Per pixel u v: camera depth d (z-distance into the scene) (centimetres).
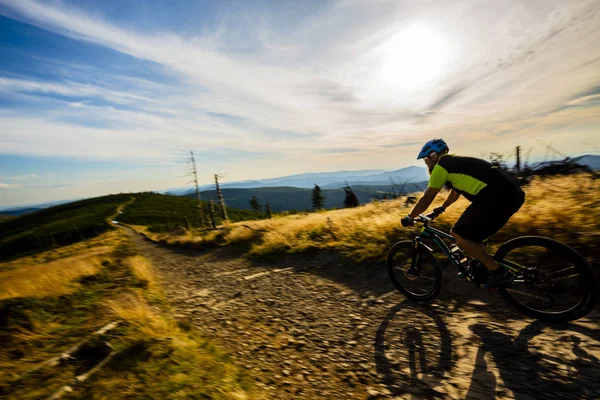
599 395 215
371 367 309
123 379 287
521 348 284
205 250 1377
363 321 412
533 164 974
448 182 348
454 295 418
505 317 342
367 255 646
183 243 1742
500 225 323
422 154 394
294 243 923
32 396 259
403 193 1309
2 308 435
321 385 295
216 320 504
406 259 505
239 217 8625
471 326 341
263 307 531
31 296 536
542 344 283
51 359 320
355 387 284
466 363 282
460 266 378
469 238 337
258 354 373
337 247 774
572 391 224
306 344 380
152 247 2048
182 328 470
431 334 344
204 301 614
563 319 305
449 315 376
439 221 664
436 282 407
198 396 263
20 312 432
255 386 303
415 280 484
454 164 341
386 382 282
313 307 493
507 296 346
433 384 265
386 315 414
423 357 306
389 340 352
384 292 491
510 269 333
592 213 464
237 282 723
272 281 676
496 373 260
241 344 406
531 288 328
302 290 584
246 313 516
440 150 375
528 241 317
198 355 352
